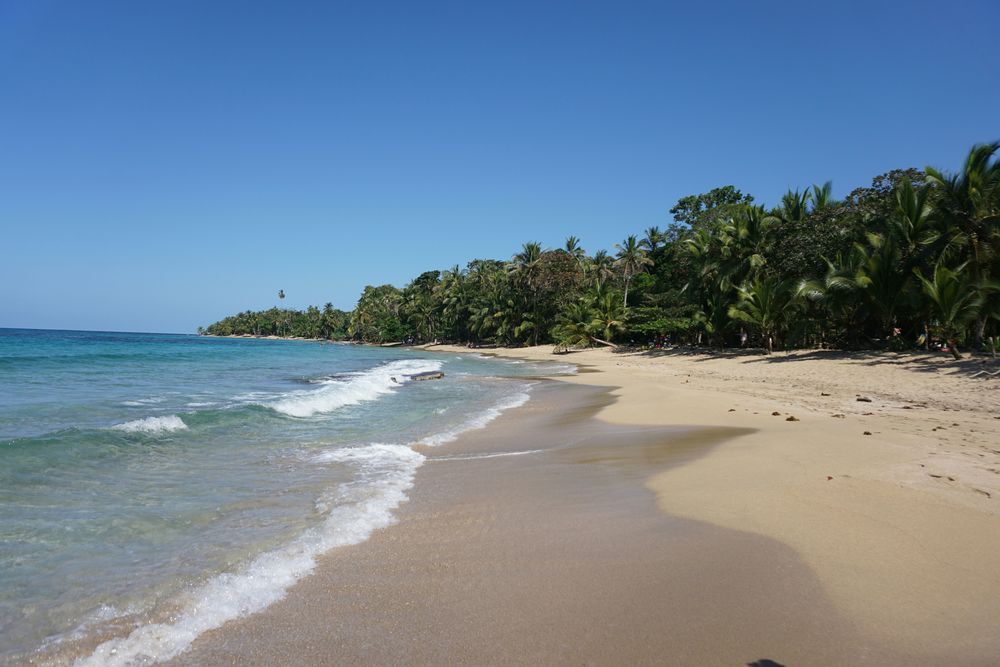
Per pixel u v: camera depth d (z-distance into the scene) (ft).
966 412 42.47
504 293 242.99
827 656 10.50
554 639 11.29
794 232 112.47
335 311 499.10
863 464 24.07
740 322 123.85
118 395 51.21
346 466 27.14
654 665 10.35
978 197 71.97
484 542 16.76
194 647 11.06
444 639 11.36
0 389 53.26
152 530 17.53
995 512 18.04
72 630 11.56
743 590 13.14
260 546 16.34
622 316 181.57
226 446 31.22
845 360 83.61
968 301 69.10
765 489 20.80
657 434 35.19
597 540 16.66
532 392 67.72
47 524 17.66
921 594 12.80
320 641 11.31
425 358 171.42
